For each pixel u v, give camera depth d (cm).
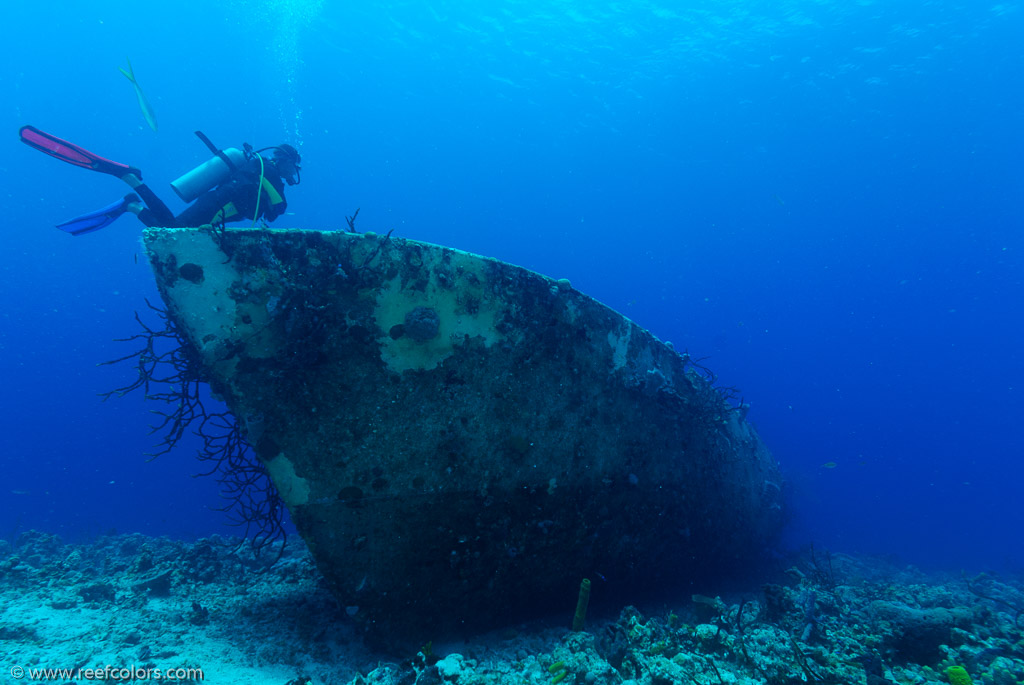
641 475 502
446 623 373
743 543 684
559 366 430
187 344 324
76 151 338
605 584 479
